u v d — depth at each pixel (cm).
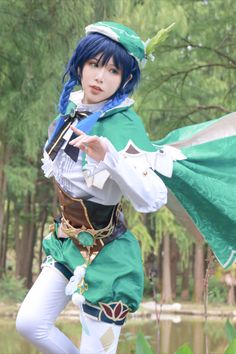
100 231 262
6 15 621
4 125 758
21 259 3197
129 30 265
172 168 259
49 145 269
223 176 279
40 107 656
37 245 3781
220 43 852
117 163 233
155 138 852
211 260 370
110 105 260
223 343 1148
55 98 648
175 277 3284
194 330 1619
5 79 688
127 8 798
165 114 862
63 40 628
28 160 1944
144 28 838
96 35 261
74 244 266
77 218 263
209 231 280
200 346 1142
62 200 267
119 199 266
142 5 827
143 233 1745
